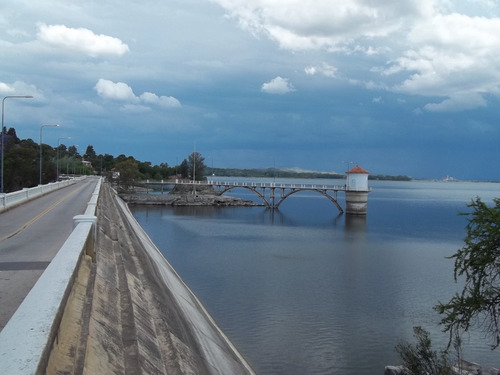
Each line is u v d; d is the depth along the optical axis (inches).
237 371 725.9
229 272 1625.2
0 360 134.6
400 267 1754.4
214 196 5398.6
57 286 231.1
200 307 1086.4
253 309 1182.3
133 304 544.7
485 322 1071.6
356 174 4232.3
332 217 4018.2
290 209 4953.3
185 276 1553.9
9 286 442.3
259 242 2385.6
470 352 932.0
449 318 649.6
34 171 4116.6
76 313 321.4
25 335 155.4
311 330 1039.0
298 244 2337.6
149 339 472.4
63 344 244.5
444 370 633.0
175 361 490.9
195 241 2396.7
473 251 631.2
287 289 1391.5
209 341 776.3
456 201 7096.5
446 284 1480.1
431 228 3176.7
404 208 5344.5
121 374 323.6
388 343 972.6
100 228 993.5
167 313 712.4
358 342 973.8
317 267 1736.0
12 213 1252.5
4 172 3937.0
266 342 961.5
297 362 873.5
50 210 1346.0
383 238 2610.7
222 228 3029.0
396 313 1171.9
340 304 1242.0
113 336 380.8
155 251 1680.6
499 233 606.5
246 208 4904.0
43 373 144.7
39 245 708.7
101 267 584.4
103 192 2623.0
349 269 1705.2
